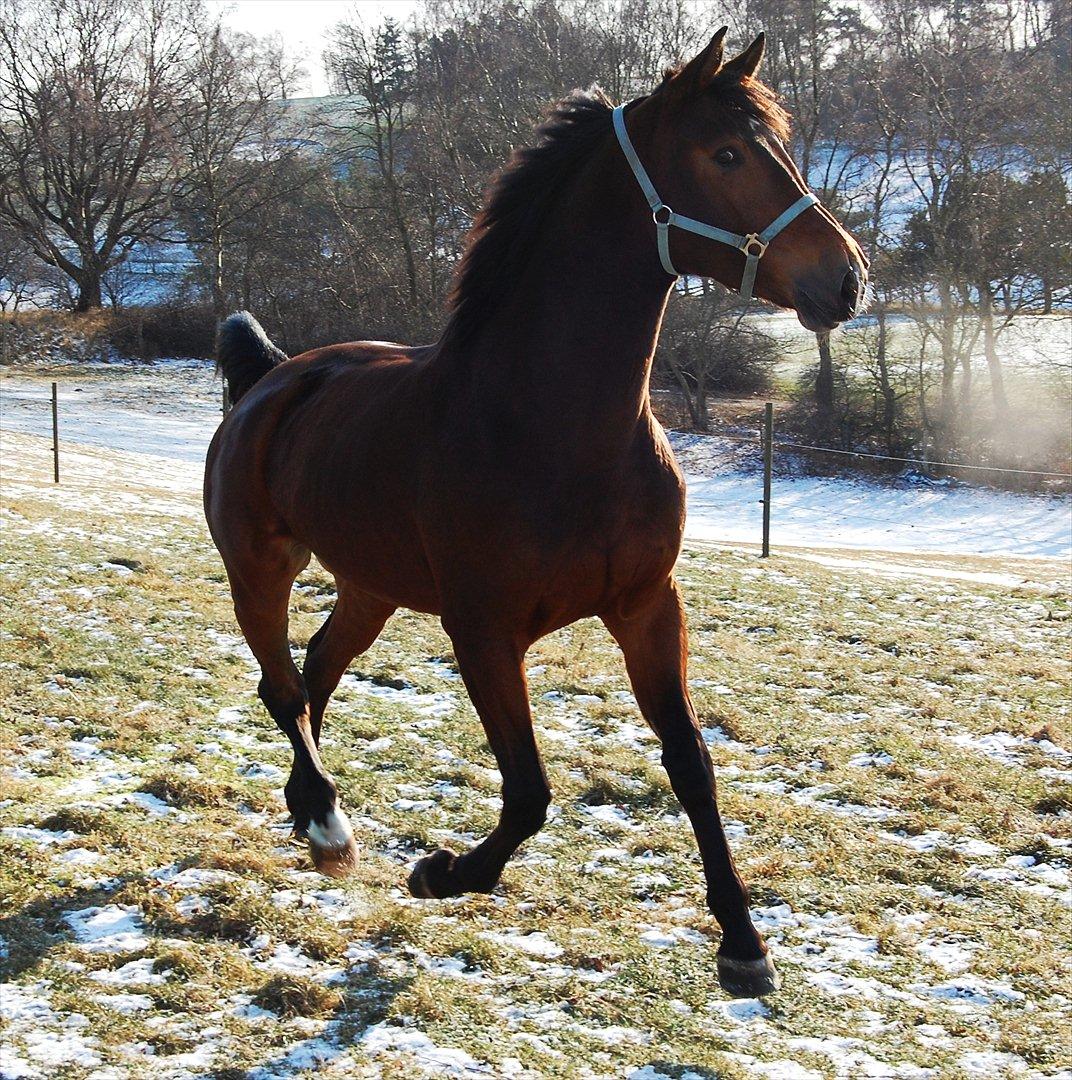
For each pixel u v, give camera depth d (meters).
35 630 6.77
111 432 28.08
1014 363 31.28
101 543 10.17
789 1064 2.93
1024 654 8.38
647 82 29.19
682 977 3.38
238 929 3.48
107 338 41.41
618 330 3.11
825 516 24.67
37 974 3.15
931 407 29.28
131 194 44.31
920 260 29.14
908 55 30.17
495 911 3.75
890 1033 3.13
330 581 9.08
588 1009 3.16
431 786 4.95
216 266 39.50
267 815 4.48
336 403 3.87
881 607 10.07
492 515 3.12
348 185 41.09
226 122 39.75
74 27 40.44
